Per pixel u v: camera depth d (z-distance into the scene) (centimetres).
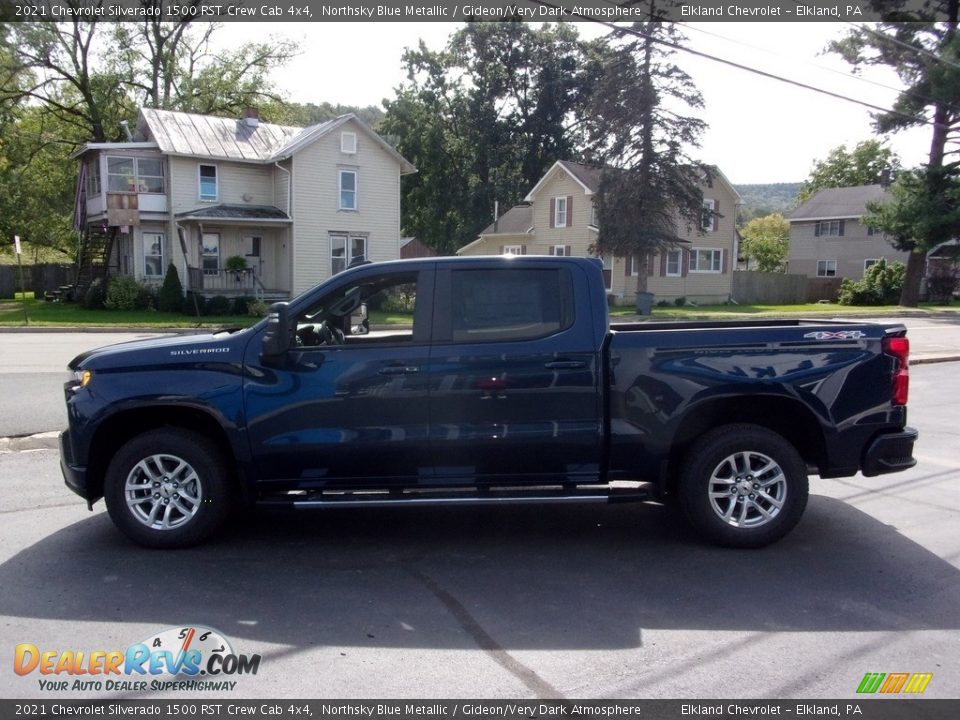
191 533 551
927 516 637
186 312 3086
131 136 3700
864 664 386
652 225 3509
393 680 371
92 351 571
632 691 361
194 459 547
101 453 561
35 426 969
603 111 3481
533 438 538
